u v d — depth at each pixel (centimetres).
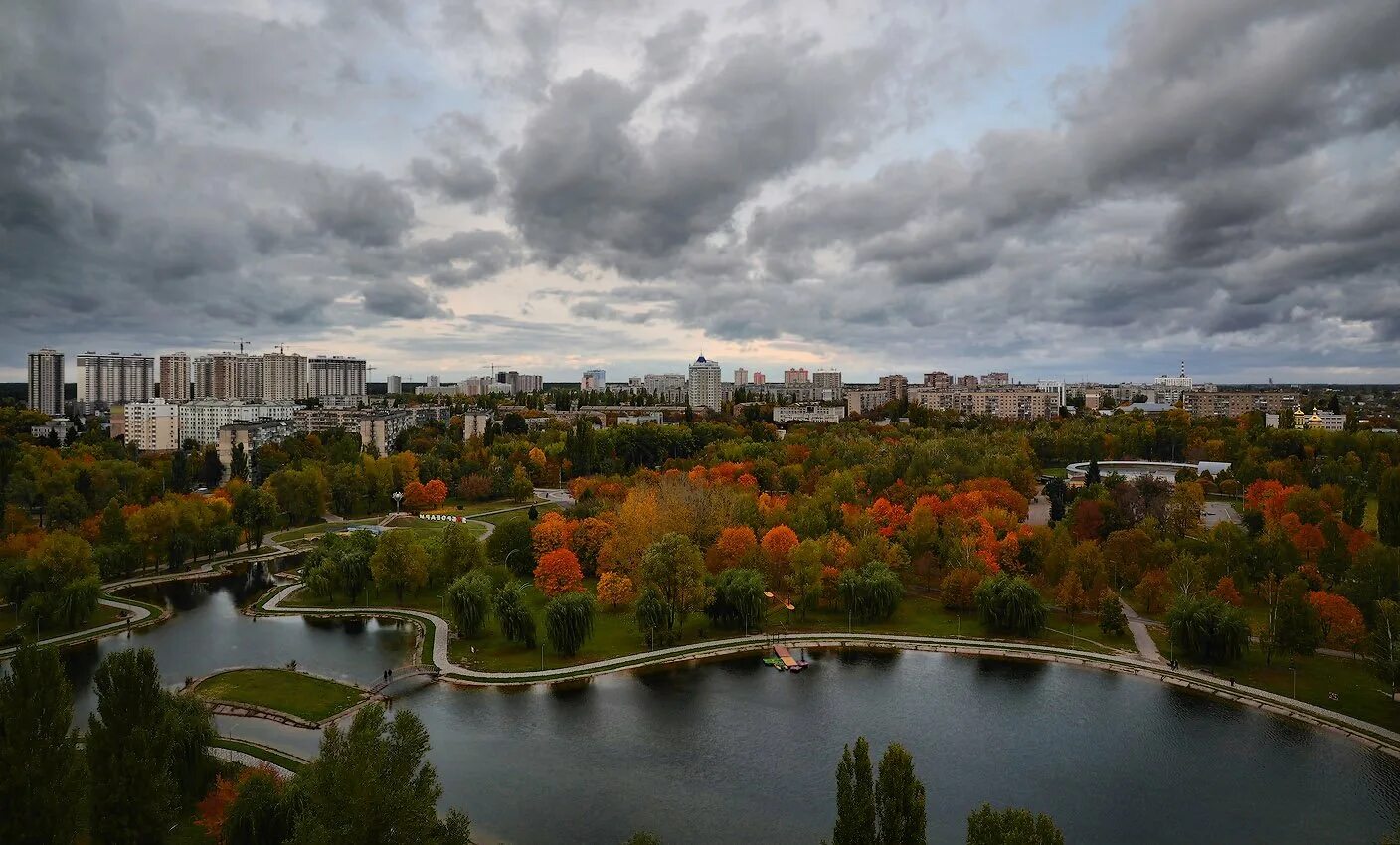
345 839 6394
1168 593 17312
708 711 13300
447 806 10206
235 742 11462
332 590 19750
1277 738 12262
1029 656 15662
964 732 12600
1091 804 10562
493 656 15600
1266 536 19100
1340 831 9988
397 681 14162
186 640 16650
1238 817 10281
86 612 17162
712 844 9544
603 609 18688
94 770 7788
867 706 13538
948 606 18262
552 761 11500
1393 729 12331
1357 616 14862
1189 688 14062
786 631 17062
